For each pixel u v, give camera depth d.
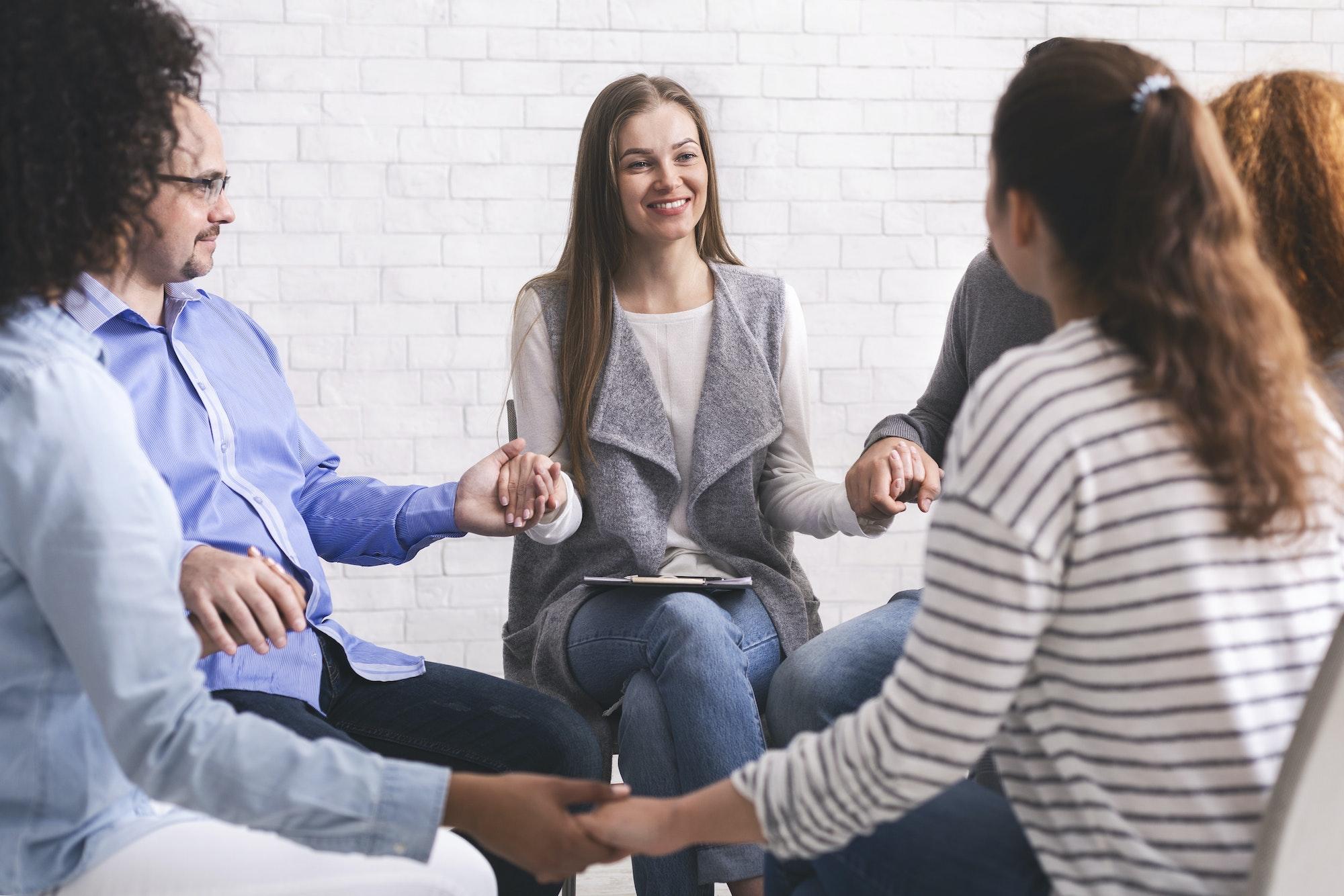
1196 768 0.85
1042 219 0.94
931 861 1.07
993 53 3.15
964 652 0.86
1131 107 0.89
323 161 3.03
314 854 1.07
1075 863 0.92
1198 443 0.84
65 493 0.93
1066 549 0.85
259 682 1.49
